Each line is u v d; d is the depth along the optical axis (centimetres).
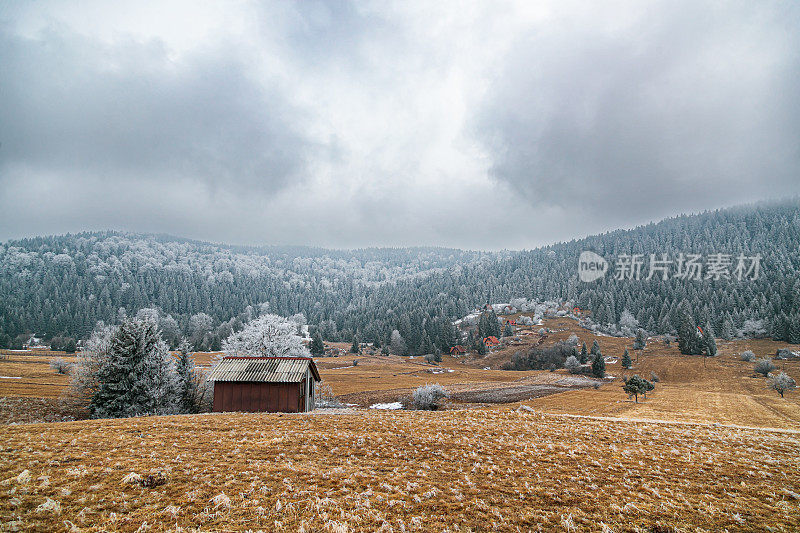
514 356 15512
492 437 2300
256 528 1054
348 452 1877
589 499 1373
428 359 16175
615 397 8038
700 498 1414
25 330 16012
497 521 1182
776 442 2361
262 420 2669
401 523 1126
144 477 1357
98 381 3894
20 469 1379
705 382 11050
